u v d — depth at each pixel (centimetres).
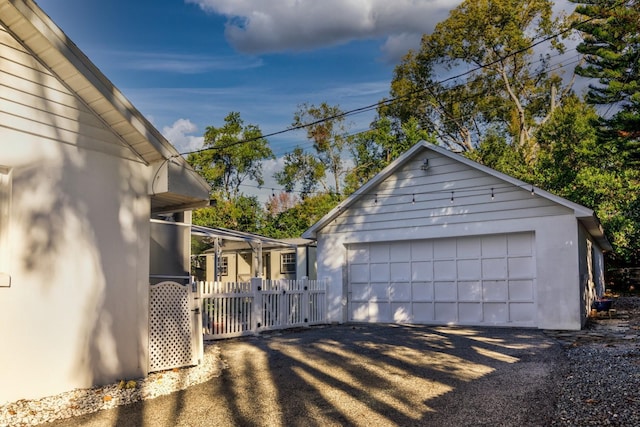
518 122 3841
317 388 727
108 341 759
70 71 711
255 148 4438
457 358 932
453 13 3859
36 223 684
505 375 783
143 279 818
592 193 2606
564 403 612
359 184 4044
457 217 1506
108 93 741
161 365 849
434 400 652
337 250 1705
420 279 1575
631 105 2161
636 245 2567
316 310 1611
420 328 1429
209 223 3753
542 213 1381
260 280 1343
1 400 634
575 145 2769
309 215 3850
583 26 2177
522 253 1418
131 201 811
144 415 614
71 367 709
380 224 1636
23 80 681
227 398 684
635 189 2580
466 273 1499
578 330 1306
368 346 1077
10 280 649
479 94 3966
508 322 1422
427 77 4031
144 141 800
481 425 550
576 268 1327
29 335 666
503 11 3647
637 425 515
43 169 696
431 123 4138
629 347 1009
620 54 2167
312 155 4366
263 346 1091
